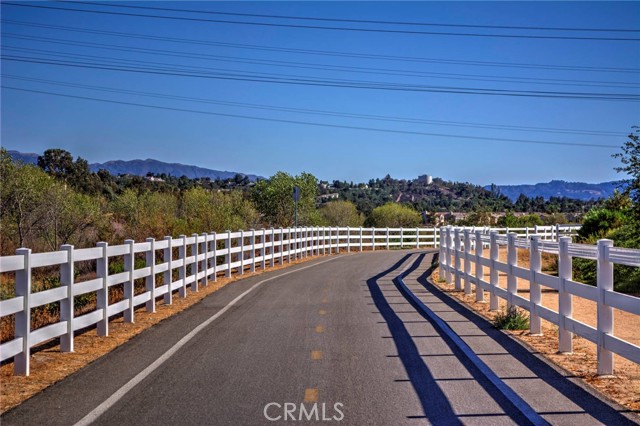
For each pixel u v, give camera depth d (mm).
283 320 11945
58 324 8867
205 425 5891
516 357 8750
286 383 7371
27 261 7980
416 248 44969
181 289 15492
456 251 17219
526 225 51094
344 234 40844
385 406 6473
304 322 11695
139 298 12305
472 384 7324
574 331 8594
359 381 7457
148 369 8117
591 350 9453
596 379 7566
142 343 9836
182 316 12547
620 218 27891
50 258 8625
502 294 12305
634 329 11688
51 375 7883
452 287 17797
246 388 7160
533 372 7902
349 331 10742
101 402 6672
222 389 7129
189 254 21719
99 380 7598
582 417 6086
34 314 13086
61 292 8930
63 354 9078
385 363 8375
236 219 32344
